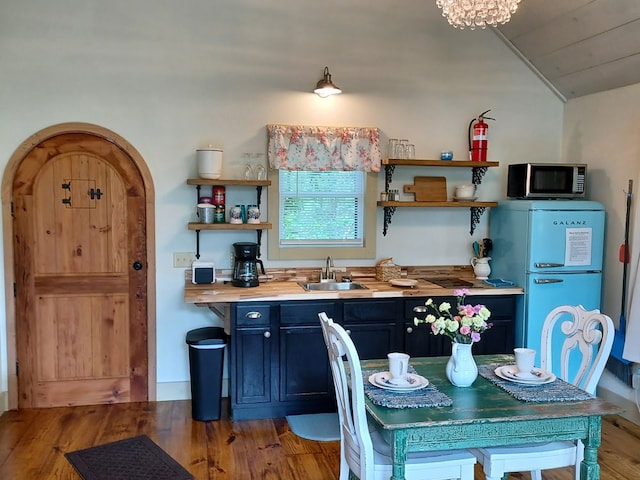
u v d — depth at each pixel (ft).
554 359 13.43
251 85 13.51
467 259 15.07
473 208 14.87
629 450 11.13
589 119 14.30
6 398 12.83
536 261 13.25
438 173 14.73
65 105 12.70
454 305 13.08
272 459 10.55
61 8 12.55
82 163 12.91
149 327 13.43
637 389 12.38
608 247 13.76
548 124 15.19
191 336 12.41
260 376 12.37
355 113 14.06
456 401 7.45
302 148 13.60
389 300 12.78
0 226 12.56
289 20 13.56
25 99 12.53
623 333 12.93
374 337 12.77
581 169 13.84
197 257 13.51
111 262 13.20
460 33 14.44
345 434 8.01
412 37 14.21
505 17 8.75
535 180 13.67
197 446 11.05
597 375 8.23
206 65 13.28
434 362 9.30
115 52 12.85
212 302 11.89
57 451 10.75
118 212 13.14
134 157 13.07
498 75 14.78
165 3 12.99
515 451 7.68
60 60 12.62
